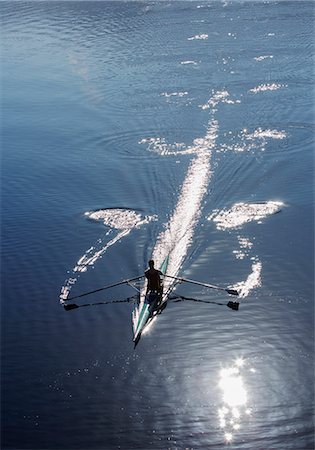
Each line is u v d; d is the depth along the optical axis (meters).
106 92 53.22
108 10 90.00
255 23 76.81
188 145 39.56
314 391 18.27
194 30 74.62
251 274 24.83
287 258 25.77
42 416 18.20
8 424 17.97
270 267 25.20
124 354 20.53
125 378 19.42
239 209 30.25
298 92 49.84
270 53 62.62
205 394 18.47
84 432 17.50
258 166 35.28
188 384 18.94
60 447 17.08
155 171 35.62
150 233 28.53
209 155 37.50
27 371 20.16
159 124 44.19
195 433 17.09
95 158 38.69
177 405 18.14
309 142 38.78
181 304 23.06
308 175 33.78
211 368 19.55
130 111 47.75
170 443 16.86
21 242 28.72
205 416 17.64
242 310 22.45
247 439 16.73
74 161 38.47
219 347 20.55
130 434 17.28
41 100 52.59
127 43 70.12
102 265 26.28
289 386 18.55
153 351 20.56
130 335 21.50
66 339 21.64
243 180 33.59
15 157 39.88
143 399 18.50
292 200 30.89
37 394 19.06
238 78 54.69
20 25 84.56
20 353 21.08
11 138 43.66
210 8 87.19
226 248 26.86
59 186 34.75
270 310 22.34
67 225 29.98
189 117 45.28
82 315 22.94
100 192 33.44
